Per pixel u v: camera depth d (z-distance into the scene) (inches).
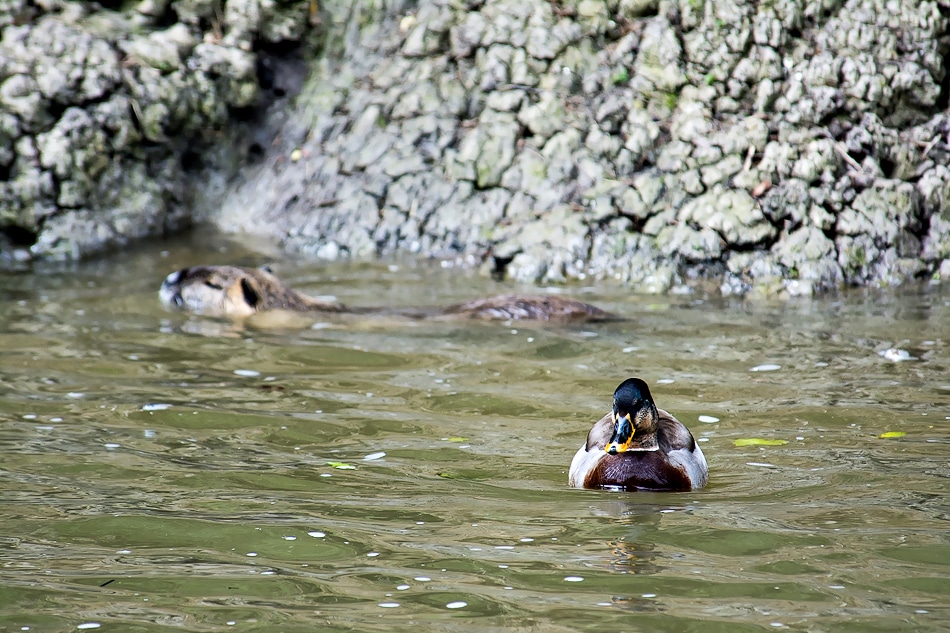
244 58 1031.0
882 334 733.9
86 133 973.2
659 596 366.9
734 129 922.7
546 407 594.9
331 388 631.2
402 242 949.2
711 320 776.3
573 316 778.2
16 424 558.3
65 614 356.8
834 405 586.2
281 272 915.4
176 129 1023.0
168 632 343.6
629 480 468.4
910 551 402.6
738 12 954.7
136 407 590.9
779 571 386.6
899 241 893.8
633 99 950.4
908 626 344.2
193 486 477.4
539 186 935.0
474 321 774.5
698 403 593.9
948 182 919.0
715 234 882.8
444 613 355.3
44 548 410.3
